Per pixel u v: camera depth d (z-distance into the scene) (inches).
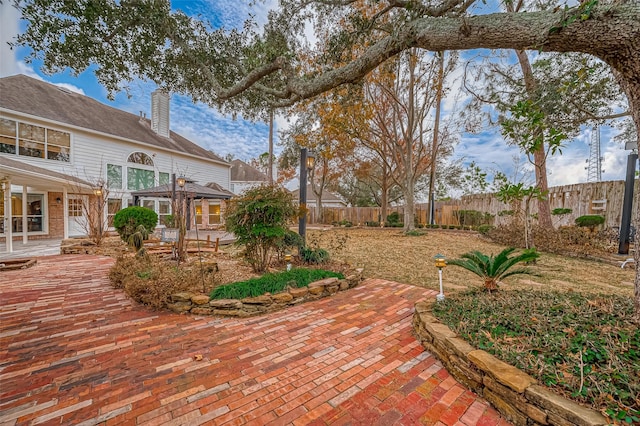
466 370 81.6
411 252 311.0
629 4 70.5
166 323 125.8
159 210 591.8
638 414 56.4
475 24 82.7
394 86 467.8
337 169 799.1
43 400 74.4
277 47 158.2
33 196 445.1
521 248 300.8
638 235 90.5
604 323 88.3
